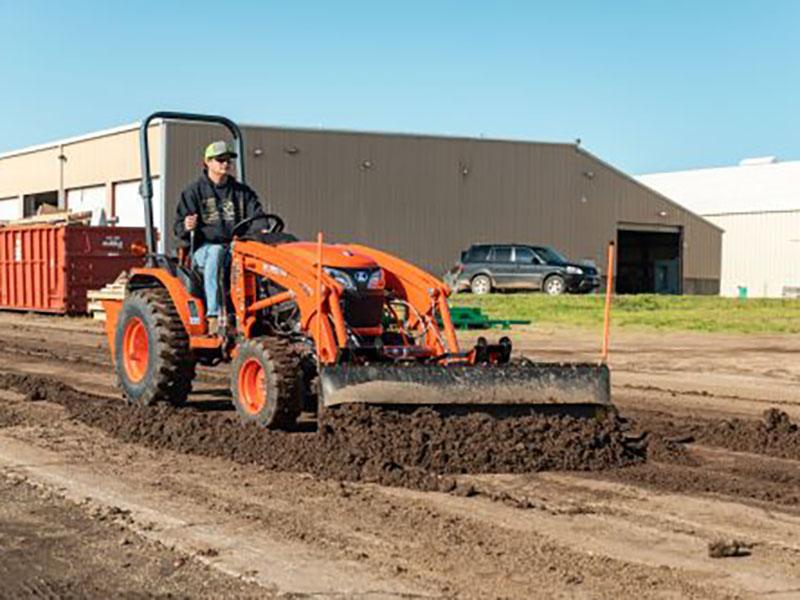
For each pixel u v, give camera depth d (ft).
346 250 29.30
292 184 128.26
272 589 16.30
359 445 24.86
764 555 18.24
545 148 145.07
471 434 25.44
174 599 15.94
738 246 176.04
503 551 18.22
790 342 60.75
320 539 18.85
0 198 160.04
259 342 27.66
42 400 34.37
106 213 133.80
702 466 25.64
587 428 26.21
